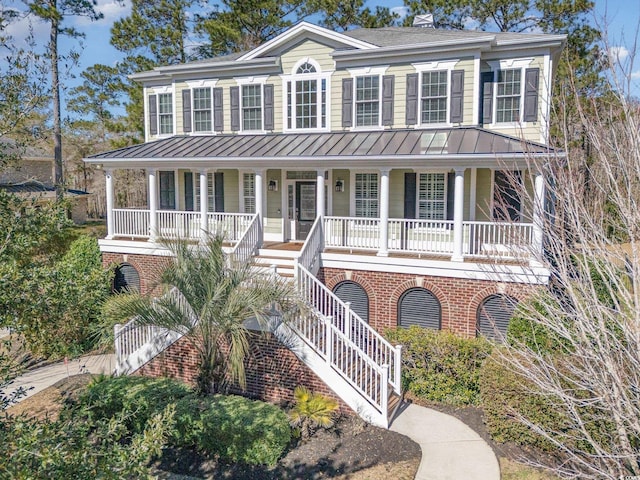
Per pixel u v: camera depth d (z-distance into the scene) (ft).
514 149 42.32
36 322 20.06
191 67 63.00
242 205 64.08
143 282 55.62
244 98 62.59
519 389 28.45
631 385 19.03
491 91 52.29
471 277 42.75
